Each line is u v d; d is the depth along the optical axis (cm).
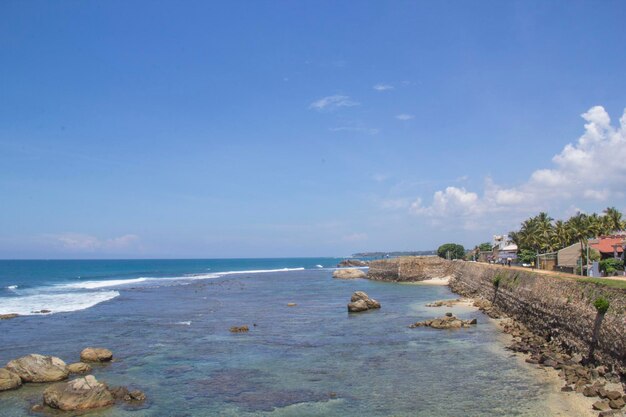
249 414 2534
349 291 9644
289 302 7600
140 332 4772
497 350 3859
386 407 2606
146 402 2712
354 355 3788
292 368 3416
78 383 2670
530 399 2639
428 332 4725
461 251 15588
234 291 9731
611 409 2364
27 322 5347
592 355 3127
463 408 2553
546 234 10012
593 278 4081
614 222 9619
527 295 4912
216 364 3531
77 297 8194
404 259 12488
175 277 15488
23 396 2786
